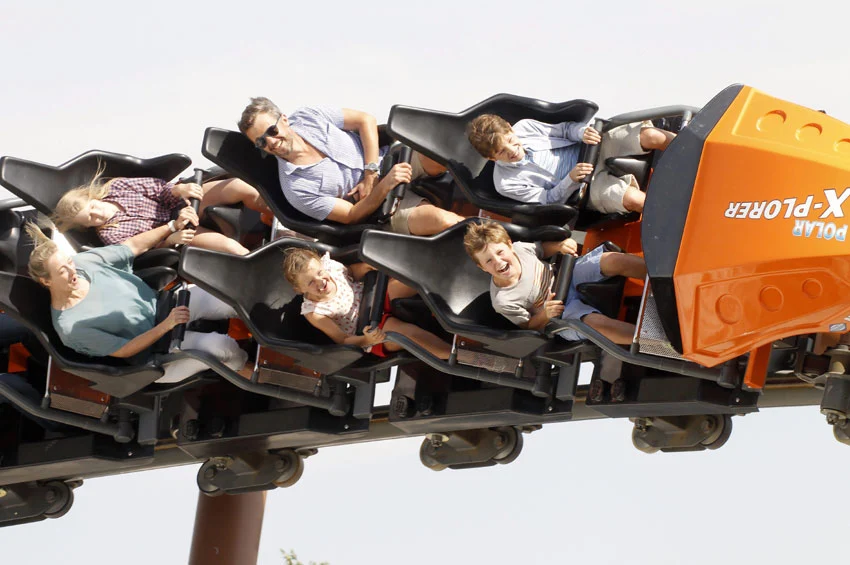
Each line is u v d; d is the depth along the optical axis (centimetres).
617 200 1431
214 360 1490
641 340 1296
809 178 1168
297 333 1497
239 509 2131
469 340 1435
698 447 1556
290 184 1512
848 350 1364
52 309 1505
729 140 1232
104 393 1623
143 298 1537
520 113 1512
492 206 1453
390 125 1502
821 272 1149
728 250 1201
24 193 1600
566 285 1361
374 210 1509
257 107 1495
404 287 1497
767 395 1567
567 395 1463
